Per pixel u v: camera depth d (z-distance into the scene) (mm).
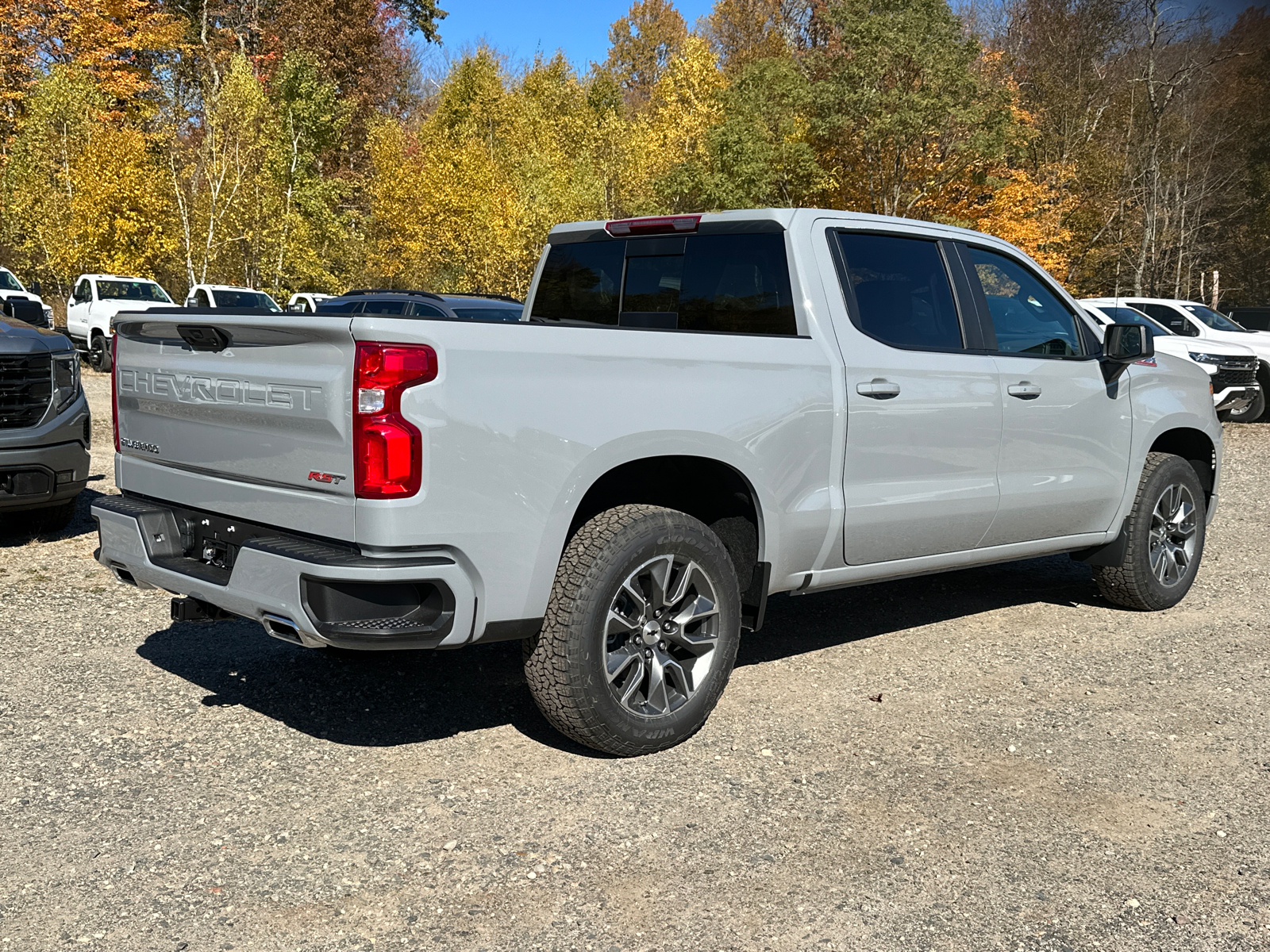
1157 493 5629
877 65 32781
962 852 3104
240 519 3582
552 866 2990
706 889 2883
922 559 4680
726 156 36469
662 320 4719
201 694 4281
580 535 3574
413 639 3219
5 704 4125
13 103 40031
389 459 3092
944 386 4543
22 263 35312
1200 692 4512
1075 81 42250
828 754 3801
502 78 58500
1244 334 16938
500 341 3285
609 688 3580
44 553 6586
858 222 4449
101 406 15242
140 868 2949
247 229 34969
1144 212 39469
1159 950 2627
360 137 50250
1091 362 5266
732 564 3896
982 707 4297
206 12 48312
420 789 3477
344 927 2678
